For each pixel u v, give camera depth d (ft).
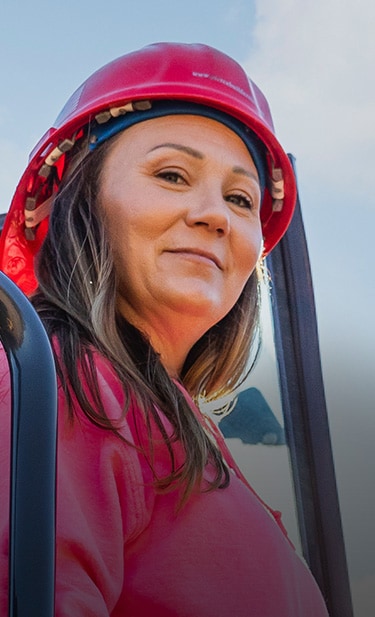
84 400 3.36
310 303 6.52
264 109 4.93
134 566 3.33
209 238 4.29
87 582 2.92
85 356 3.57
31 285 5.00
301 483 6.20
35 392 2.44
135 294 4.21
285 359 6.37
